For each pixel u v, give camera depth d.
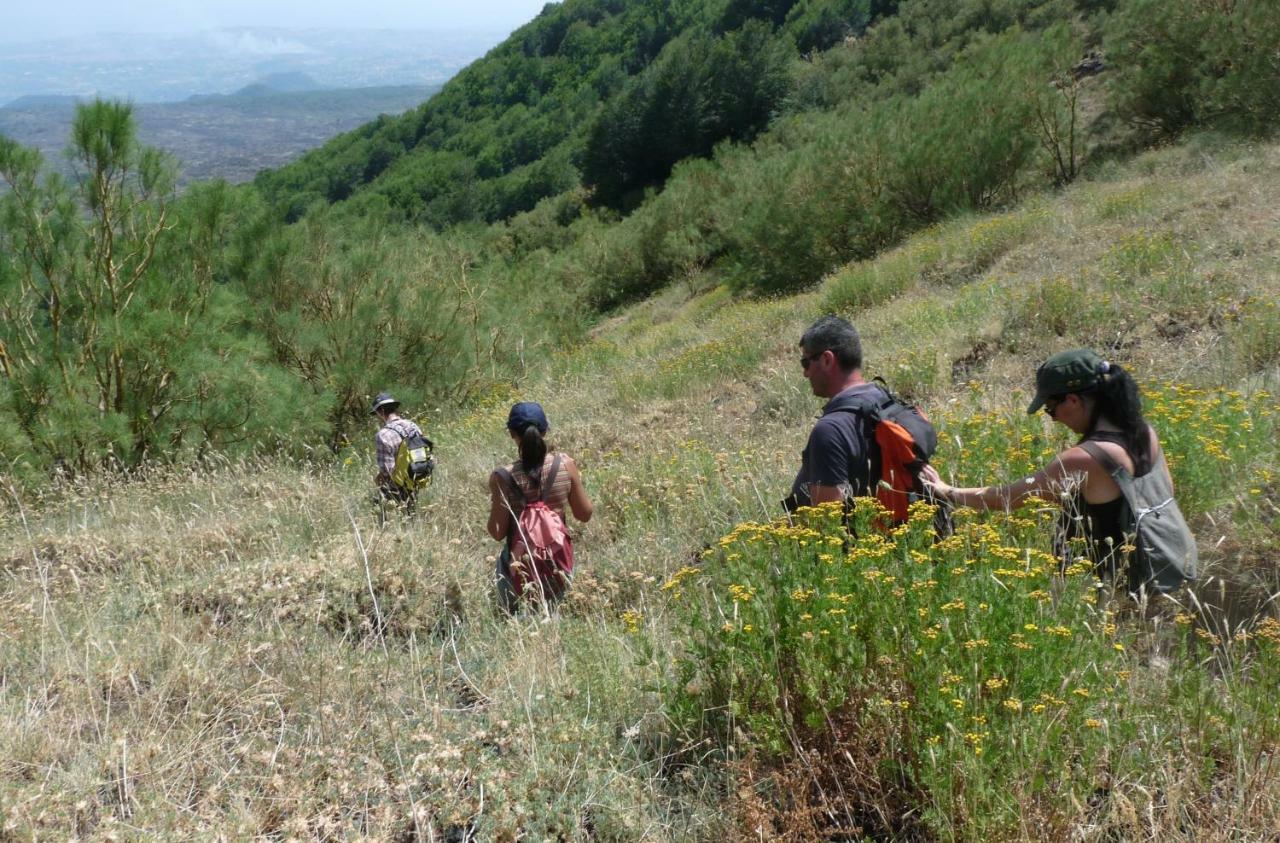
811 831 2.47
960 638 2.57
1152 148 18.58
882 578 2.74
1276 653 2.58
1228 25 17.34
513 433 4.49
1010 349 7.66
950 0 46.12
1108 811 2.40
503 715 3.24
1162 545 3.13
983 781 2.25
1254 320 5.95
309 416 10.94
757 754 2.77
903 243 18.62
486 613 4.41
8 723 3.16
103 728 3.28
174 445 10.50
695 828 2.64
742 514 4.79
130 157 10.32
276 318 12.84
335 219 14.46
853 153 19.73
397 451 6.58
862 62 49.53
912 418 3.48
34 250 10.18
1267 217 9.27
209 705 3.46
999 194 18.95
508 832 2.63
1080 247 10.84
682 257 27.36
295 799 2.83
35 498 9.02
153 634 4.02
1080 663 2.55
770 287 21.17
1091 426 3.26
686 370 10.12
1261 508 3.60
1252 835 2.26
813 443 3.43
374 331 13.58
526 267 23.56
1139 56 19.25
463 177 90.56
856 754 2.65
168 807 2.79
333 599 4.48
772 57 55.66
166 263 11.16
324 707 3.22
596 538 5.55
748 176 27.16
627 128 58.50
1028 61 19.28
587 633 3.71
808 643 2.67
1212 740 2.47
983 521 3.38
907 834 2.51
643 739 3.11
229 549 5.82
